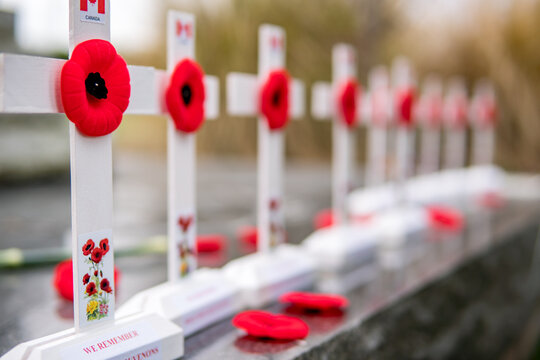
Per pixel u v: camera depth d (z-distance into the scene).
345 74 1.06
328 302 0.77
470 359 1.11
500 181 1.90
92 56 0.54
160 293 0.69
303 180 2.42
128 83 0.59
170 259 0.72
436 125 1.58
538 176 2.45
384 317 0.81
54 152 2.14
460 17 2.85
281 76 0.87
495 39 2.74
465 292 1.08
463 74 2.82
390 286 0.91
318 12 3.06
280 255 0.92
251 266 0.85
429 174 2.39
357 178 2.46
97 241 0.58
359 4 3.07
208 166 3.02
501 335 1.29
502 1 2.74
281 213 0.92
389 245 1.18
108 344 0.57
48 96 0.52
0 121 2.01
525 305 1.47
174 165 0.71
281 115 0.88
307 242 1.10
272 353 0.65
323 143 3.13
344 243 1.05
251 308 0.81
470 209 1.63
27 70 0.50
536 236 1.52
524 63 2.69
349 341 0.73
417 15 2.99
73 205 0.56
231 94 0.82
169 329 0.63
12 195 1.86
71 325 0.74
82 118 0.54
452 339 1.03
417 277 0.96
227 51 3.15
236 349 0.66
